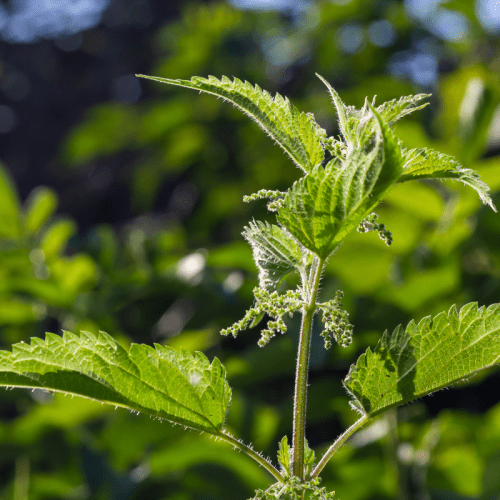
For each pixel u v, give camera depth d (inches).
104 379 36.6
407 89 83.6
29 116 202.1
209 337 63.9
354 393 37.0
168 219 121.6
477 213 55.5
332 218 35.7
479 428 53.4
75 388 36.5
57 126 198.8
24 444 60.9
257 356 54.4
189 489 56.7
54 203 74.3
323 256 36.1
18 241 72.2
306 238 35.9
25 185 191.6
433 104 80.0
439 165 36.0
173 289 68.1
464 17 91.1
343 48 97.9
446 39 96.7
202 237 96.0
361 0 95.0
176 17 187.5
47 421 59.4
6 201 71.4
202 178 99.9
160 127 95.8
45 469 64.1
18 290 67.2
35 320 71.4
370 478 54.5
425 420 61.6
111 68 197.9
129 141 105.3
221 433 36.8
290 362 54.9
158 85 108.8
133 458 60.7
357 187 35.4
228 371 55.7
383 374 36.9
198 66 102.0
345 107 36.5
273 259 37.0
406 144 61.5
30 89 206.1
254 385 66.7
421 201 59.0
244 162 96.0
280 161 91.0
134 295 68.5
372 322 55.9
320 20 98.0
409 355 36.9
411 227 60.4
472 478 54.1
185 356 36.8
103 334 36.6
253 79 104.7
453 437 55.7
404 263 59.2
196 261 65.1
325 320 36.5
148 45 190.1
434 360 36.8
